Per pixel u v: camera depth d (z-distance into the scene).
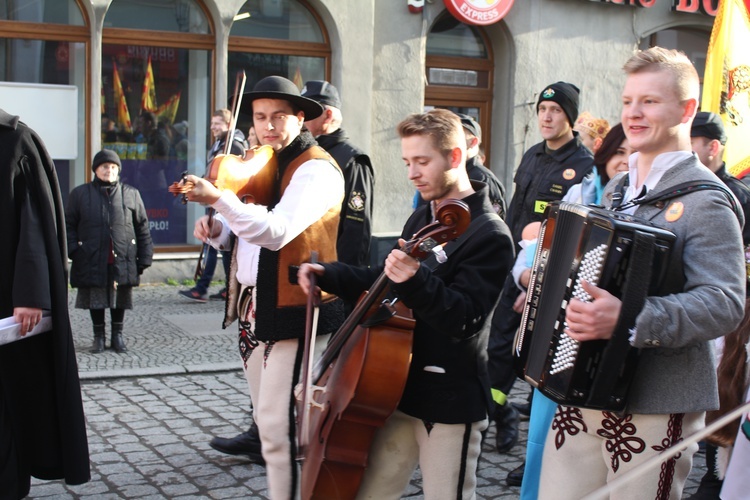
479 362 2.97
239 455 4.92
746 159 5.22
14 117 3.83
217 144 8.52
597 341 2.44
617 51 13.20
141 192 10.98
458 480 2.96
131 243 7.49
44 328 3.86
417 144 2.92
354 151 4.92
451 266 2.90
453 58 12.68
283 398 3.63
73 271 7.37
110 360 7.14
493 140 12.98
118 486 4.46
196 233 4.07
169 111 11.02
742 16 5.22
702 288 2.45
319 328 3.69
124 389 6.31
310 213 3.55
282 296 3.62
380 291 2.90
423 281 2.71
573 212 2.54
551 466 2.80
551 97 5.42
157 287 10.69
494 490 4.52
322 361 3.12
